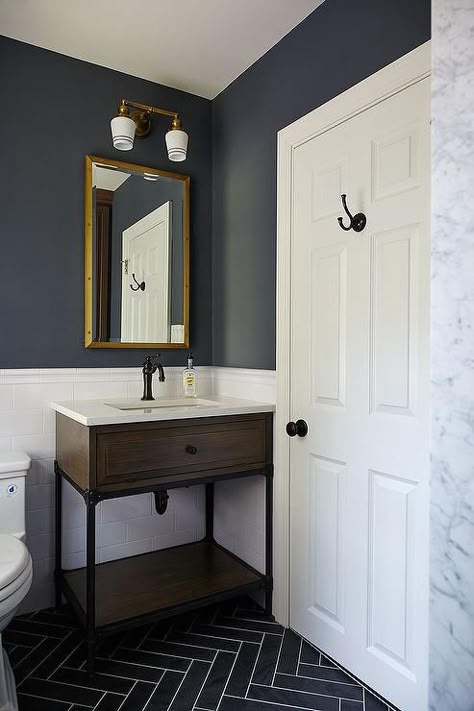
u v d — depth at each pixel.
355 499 1.81
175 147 2.35
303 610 2.06
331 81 1.93
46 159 2.27
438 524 1.07
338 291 1.89
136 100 2.49
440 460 1.07
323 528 1.96
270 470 2.21
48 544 2.28
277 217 2.19
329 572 1.93
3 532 1.99
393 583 1.66
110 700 1.68
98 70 2.39
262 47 2.26
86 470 1.81
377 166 1.72
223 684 1.77
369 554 1.75
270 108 2.27
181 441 1.99
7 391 2.20
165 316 2.56
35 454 2.25
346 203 1.85
